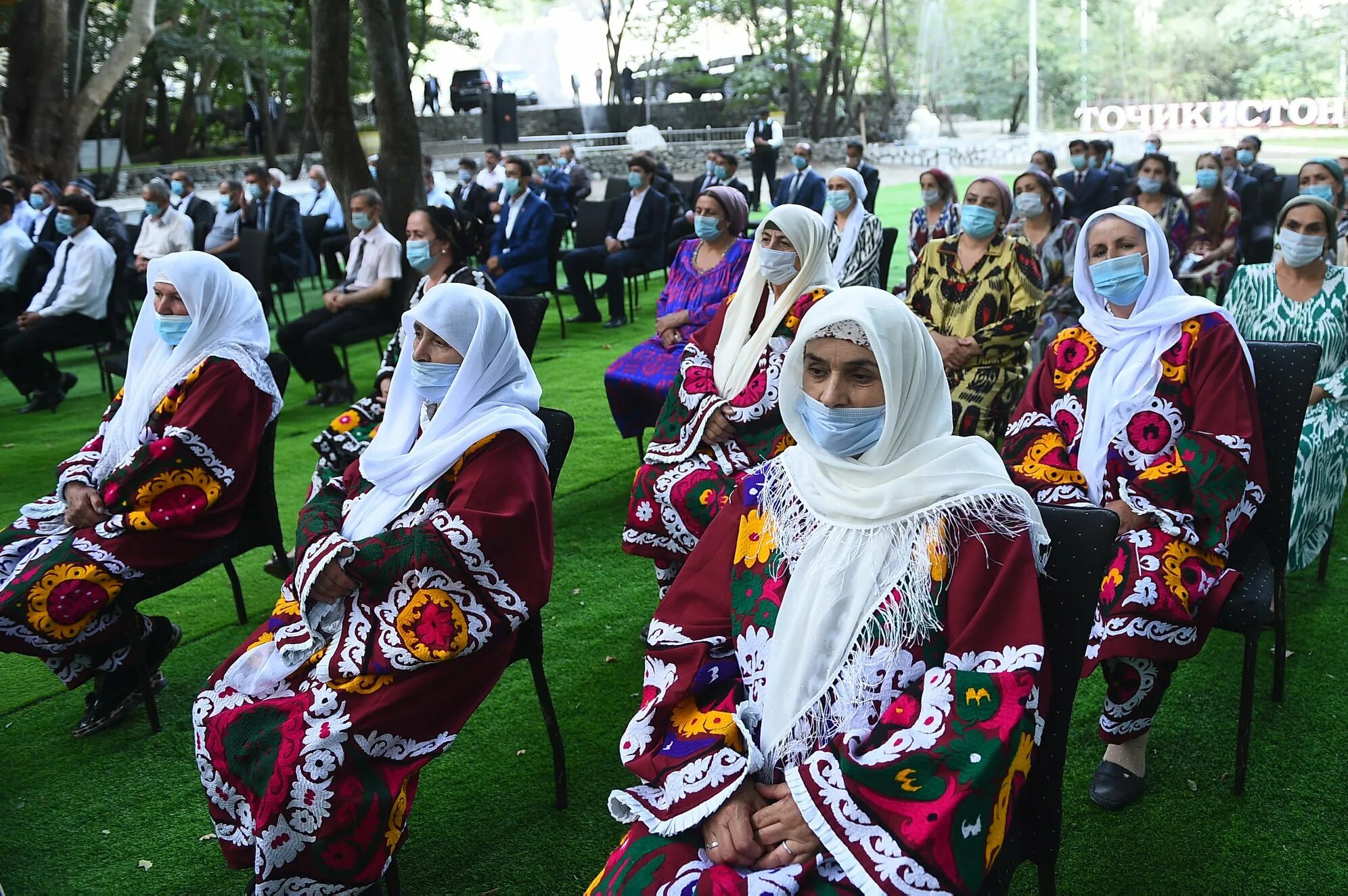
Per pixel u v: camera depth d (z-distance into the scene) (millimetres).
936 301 4273
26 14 14250
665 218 8508
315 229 10773
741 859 1553
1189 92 23734
